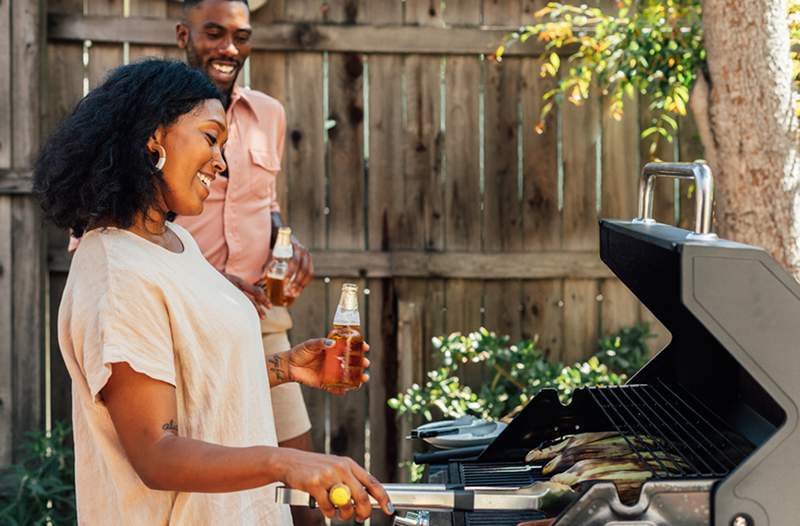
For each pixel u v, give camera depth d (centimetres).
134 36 515
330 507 174
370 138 533
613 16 537
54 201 197
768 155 378
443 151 536
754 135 378
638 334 536
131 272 190
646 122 539
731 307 171
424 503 183
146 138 196
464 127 535
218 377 202
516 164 538
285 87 529
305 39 523
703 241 178
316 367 254
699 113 392
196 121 201
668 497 176
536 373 504
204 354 201
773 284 171
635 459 220
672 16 480
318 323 533
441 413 535
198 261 214
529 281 542
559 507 185
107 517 201
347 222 534
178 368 199
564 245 542
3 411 509
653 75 482
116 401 186
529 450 263
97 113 197
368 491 177
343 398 537
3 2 499
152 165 197
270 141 400
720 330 171
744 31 376
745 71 377
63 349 196
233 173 388
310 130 530
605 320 545
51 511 490
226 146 388
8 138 502
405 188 535
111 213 195
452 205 537
